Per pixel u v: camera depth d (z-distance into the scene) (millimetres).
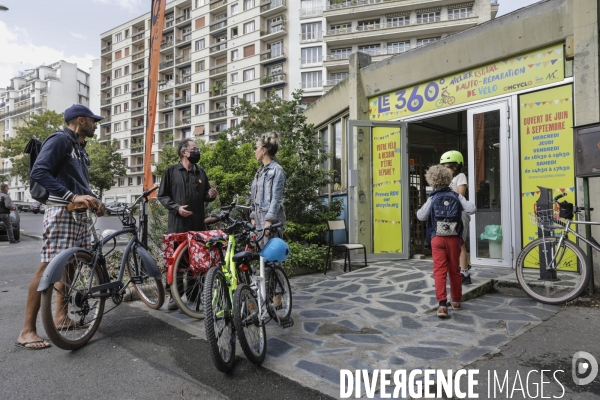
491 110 6203
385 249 7523
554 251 4652
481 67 6328
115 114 69188
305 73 47750
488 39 6051
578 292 4273
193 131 57844
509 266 5891
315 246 7785
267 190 4285
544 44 5547
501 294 4980
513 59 5953
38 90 79062
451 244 4203
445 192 4305
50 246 3561
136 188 65062
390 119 7711
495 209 6176
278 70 49812
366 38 44938
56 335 3230
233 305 2857
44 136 40812
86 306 3557
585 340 3361
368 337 3584
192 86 58438
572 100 5391
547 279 4688
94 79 72938
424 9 44281
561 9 5320
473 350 3225
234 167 8727
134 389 2703
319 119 10781
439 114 6914
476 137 6402
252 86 51500
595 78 5016
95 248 3756
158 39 8898
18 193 76562
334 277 6082
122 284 3939
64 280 3395
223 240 3729
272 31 50438
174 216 4500
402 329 3777
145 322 4207
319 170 8625
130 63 66812
